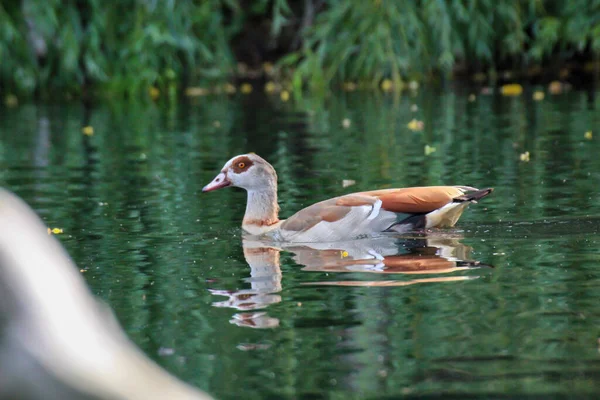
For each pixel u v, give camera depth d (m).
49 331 3.89
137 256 10.73
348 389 6.63
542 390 6.47
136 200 14.28
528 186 14.01
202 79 31.22
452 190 11.77
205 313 8.44
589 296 8.46
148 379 3.89
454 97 27.06
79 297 4.00
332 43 29.33
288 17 33.44
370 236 11.54
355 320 8.08
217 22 30.30
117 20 29.19
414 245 10.86
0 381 3.82
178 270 10.05
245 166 12.27
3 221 3.98
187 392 3.88
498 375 6.77
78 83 29.77
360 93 29.05
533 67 32.41
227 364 7.16
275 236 11.81
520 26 28.91
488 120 22.05
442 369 6.91
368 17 28.47
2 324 3.89
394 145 18.92
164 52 29.22
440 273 9.49
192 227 12.36
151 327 8.09
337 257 10.50
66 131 23.31
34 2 27.78
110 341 3.98
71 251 10.99
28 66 28.64
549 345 7.30
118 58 29.19
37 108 28.45
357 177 15.60
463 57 28.78
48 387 3.82
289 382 6.78
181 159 18.27
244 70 33.62
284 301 8.73
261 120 24.12
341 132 21.17
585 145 17.64
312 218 11.70
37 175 16.95
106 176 16.64
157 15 28.72
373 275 9.55
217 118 24.94
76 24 28.52
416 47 28.78
